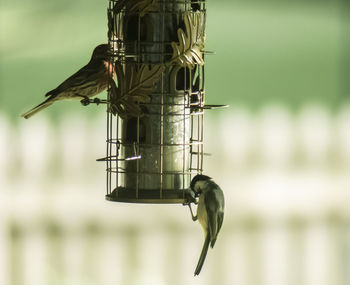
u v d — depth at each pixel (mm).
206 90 21203
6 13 21672
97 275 13562
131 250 13586
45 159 13852
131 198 8641
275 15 23969
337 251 14266
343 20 23969
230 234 13867
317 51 23125
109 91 8953
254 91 21234
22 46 21078
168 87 8688
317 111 14734
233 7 23906
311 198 14344
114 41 8742
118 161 9500
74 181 13852
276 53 22766
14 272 13539
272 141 14438
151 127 8727
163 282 13484
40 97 19344
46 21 21609
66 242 13617
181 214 13609
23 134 13852
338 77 22266
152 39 8562
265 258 13906
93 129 13969
